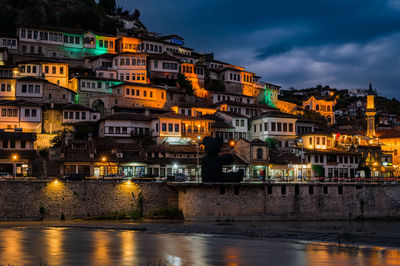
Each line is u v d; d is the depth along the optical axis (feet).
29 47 453.17
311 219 248.73
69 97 383.45
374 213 265.54
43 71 403.95
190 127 352.28
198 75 488.02
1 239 161.89
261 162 307.37
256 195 238.68
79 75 425.28
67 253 139.13
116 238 172.96
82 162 272.51
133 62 448.65
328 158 330.54
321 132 361.10
